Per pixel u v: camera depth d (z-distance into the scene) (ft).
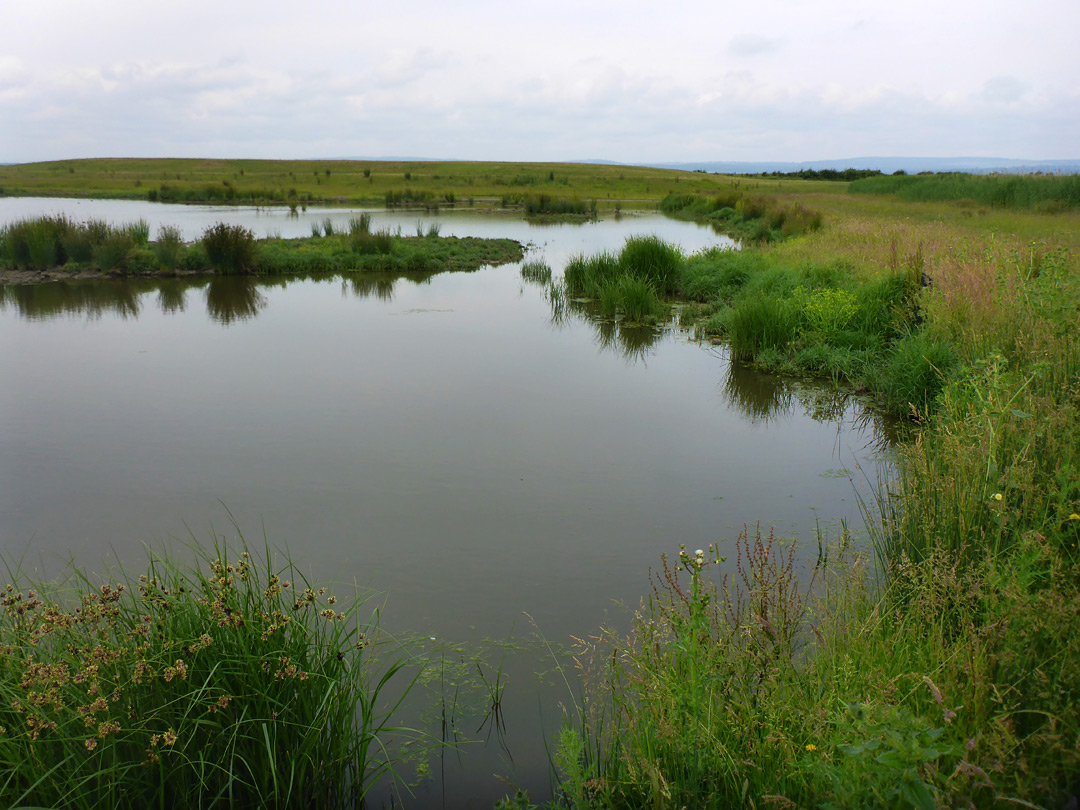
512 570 14.23
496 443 21.27
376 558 14.74
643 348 32.81
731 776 7.56
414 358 31.04
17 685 8.04
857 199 113.60
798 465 19.48
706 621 8.74
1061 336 18.38
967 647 8.21
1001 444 13.34
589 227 97.19
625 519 16.40
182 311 41.88
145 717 8.05
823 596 12.32
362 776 9.05
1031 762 6.59
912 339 24.82
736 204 110.11
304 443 21.26
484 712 10.45
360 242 62.90
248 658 8.46
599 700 10.26
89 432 22.18
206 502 17.39
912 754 5.98
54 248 56.85
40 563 14.38
